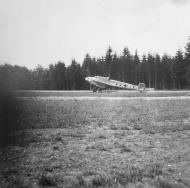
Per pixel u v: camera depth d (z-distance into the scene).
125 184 6.49
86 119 14.84
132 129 13.30
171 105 20.72
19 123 10.97
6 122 10.08
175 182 6.70
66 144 10.04
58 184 6.37
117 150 9.45
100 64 71.31
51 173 7.02
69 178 6.71
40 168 7.30
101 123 14.19
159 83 71.56
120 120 15.09
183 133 12.48
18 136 10.00
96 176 6.85
